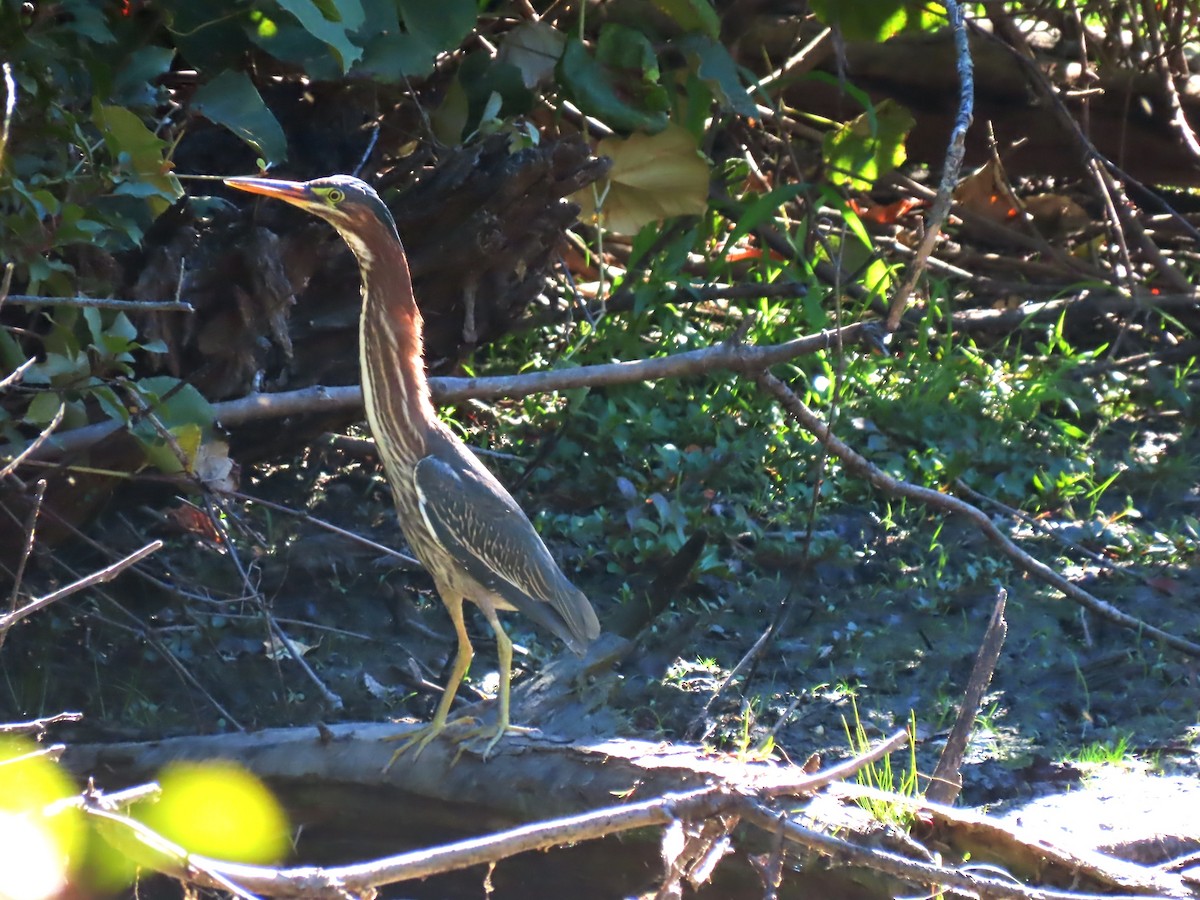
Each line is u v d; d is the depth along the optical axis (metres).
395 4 10.91
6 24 8.02
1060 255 17.09
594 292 15.72
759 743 9.09
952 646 10.45
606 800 7.19
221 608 10.25
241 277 9.62
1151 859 7.38
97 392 7.96
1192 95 16.61
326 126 11.26
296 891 4.84
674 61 14.68
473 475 8.34
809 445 13.08
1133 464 13.37
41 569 9.41
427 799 7.63
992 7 16.08
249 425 10.61
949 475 12.80
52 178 8.27
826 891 6.77
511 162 10.21
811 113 16.95
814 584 11.31
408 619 10.59
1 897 4.97
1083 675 10.06
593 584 11.27
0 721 8.75
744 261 16.12
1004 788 8.41
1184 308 16.33
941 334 15.58
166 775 7.77
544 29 12.84
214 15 9.66
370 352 8.34
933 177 18.83
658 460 12.91
